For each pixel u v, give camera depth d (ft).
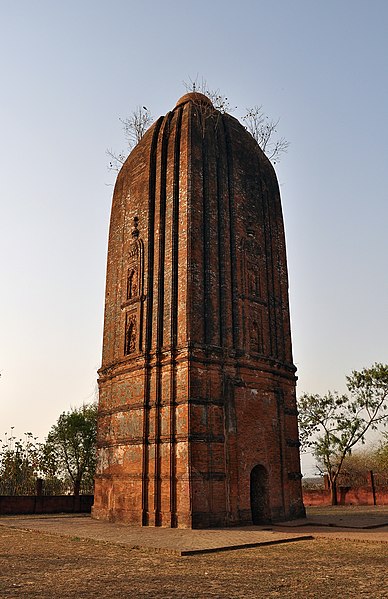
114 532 67.92
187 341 77.97
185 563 45.96
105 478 86.84
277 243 99.35
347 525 74.02
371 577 39.50
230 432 77.66
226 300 84.69
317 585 36.68
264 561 46.85
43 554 51.57
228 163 95.04
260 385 84.58
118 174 107.34
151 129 99.66
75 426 144.05
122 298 92.02
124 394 85.20
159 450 76.84
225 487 75.00
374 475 152.46
